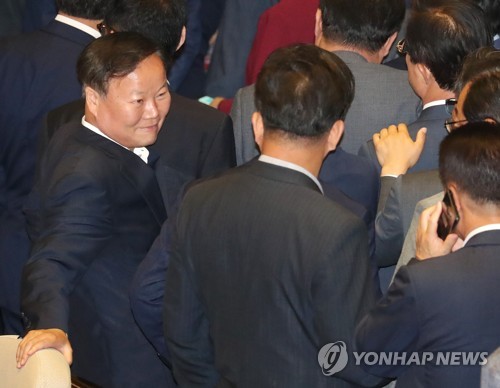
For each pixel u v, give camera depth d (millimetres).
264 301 7141
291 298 7023
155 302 8156
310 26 12586
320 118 7121
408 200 8562
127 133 8547
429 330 6750
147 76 8391
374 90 9883
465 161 6855
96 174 8445
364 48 10055
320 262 6867
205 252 7398
